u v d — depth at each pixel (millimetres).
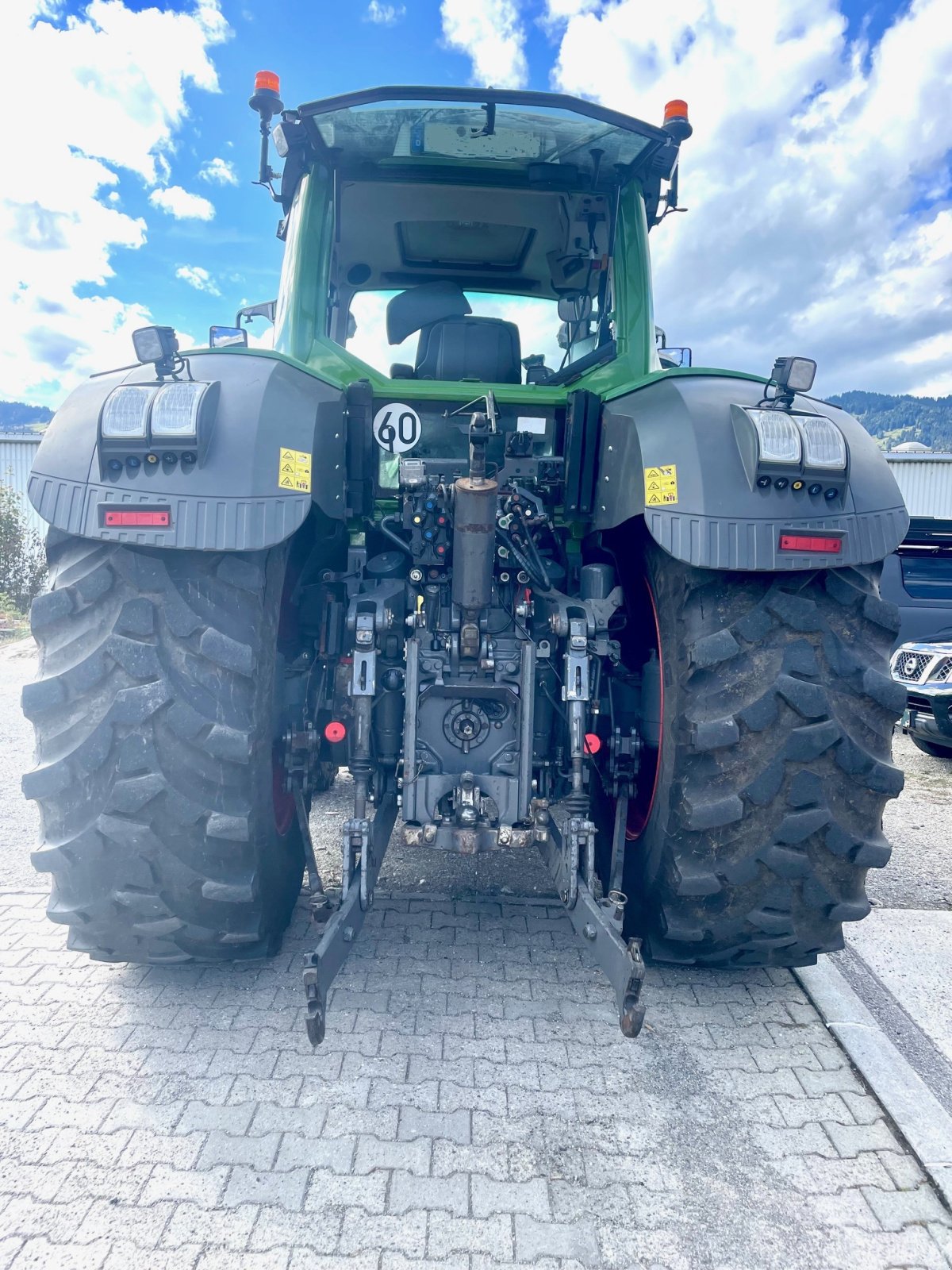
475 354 3402
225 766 2191
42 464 2213
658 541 2240
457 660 2564
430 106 2934
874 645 2324
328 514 2459
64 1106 2121
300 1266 1695
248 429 2174
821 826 2293
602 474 2713
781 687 2221
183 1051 2352
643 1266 1727
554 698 2703
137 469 2123
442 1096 2193
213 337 3730
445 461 2975
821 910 2426
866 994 2801
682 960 2609
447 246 3666
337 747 2797
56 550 2285
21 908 3213
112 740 2172
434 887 3514
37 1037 2404
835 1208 1896
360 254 3631
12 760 5562
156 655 2162
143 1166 1935
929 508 23078
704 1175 1972
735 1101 2230
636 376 3203
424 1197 1869
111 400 2119
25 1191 1859
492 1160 1985
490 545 2436
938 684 6117
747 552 2178
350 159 3289
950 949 3111
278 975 2740
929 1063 2453
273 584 2336
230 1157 1966
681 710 2332
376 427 2785
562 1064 2342
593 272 3549
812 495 2250
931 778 5891
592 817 3299
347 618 2549
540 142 3164
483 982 2742
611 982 2020
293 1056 2332
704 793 2303
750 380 2574
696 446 2262
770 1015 2627
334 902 2312
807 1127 2146
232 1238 1753
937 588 7406
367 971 2791
